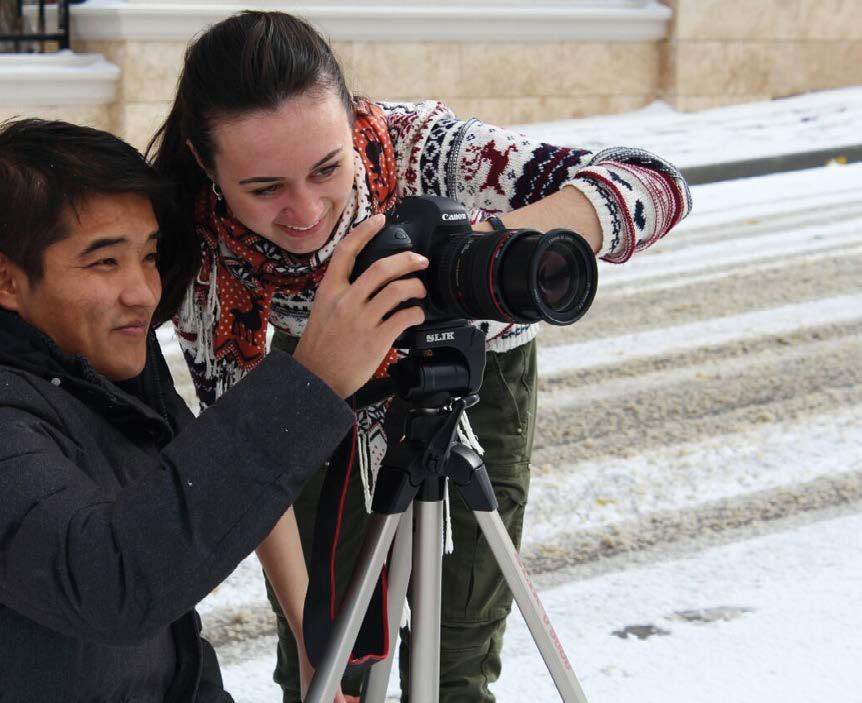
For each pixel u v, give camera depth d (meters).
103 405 1.63
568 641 3.00
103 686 1.56
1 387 1.52
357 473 2.24
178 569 1.41
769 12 12.53
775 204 8.65
